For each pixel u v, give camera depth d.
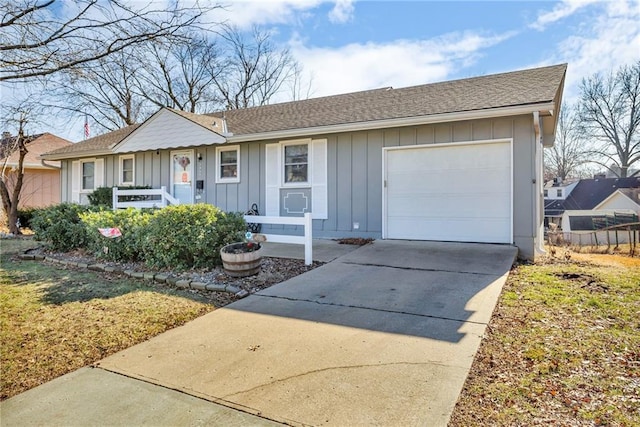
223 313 4.28
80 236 7.70
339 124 8.73
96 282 5.63
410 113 8.12
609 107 29.64
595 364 2.93
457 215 7.98
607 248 12.46
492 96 7.86
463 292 4.75
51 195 18.58
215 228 6.07
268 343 3.44
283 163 9.98
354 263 6.48
